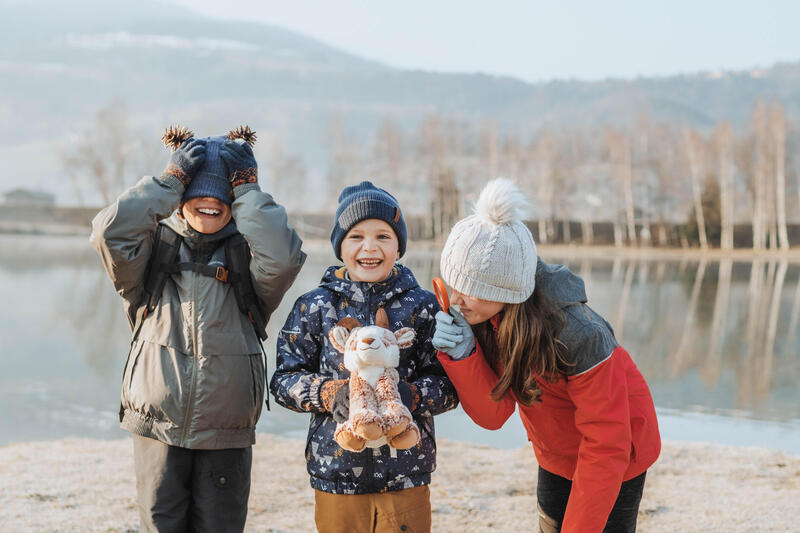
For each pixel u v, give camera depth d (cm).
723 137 5962
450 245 236
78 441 554
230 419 273
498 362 253
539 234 6144
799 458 509
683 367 1034
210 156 279
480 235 229
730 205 5875
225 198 276
